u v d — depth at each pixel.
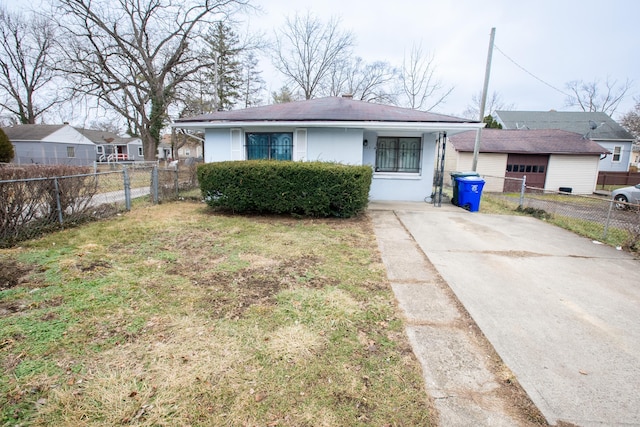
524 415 1.90
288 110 9.88
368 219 7.42
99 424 1.75
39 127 31.97
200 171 7.51
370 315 3.01
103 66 21.39
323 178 7.03
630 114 30.34
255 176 7.14
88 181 6.44
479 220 7.70
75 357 2.27
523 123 26.08
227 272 3.92
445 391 2.08
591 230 6.89
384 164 10.24
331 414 1.87
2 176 5.05
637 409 1.96
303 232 6.01
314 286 3.60
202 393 1.99
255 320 2.83
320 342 2.55
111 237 5.28
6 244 4.66
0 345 2.35
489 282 3.90
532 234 6.45
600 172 22.23
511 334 2.76
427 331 2.77
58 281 3.48
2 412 1.79
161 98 23.28
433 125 8.37
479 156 17.92
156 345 2.44
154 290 3.36
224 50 24.25
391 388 2.09
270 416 1.84
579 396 2.06
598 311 3.21
